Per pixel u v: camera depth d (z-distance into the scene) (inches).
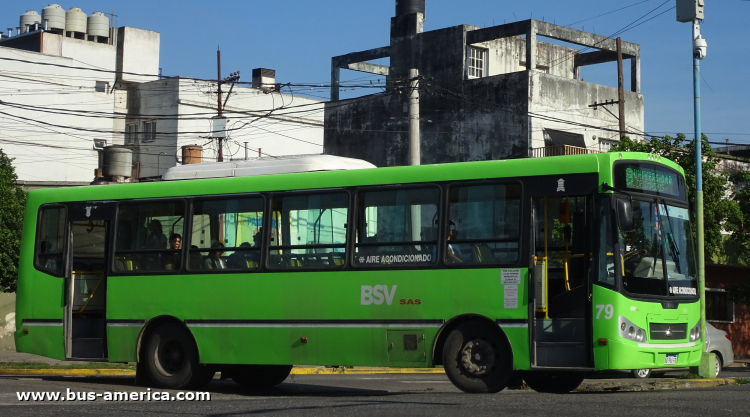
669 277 498.0
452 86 1569.9
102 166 1333.7
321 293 537.6
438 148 1578.5
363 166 603.5
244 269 567.5
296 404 442.9
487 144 1505.9
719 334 857.5
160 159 2110.0
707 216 1094.4
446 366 501.7
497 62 1670.8
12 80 2036.2
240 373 652.7
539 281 479.8
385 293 518.6
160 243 603.5
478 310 492.1
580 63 1786.4
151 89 2161.7
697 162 734.5
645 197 496.1
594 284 472.1
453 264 501.7
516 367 480.4
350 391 620.1
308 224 550.9
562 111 1501.0
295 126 2281.0
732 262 1315.2
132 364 860.0
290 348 545.0
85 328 640.4
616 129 1589.6
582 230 482.0
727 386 592.1
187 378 581.3
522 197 491.5
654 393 502.3
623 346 465.4
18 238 937.5
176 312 587.8
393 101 1667.1
